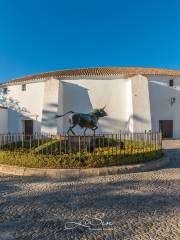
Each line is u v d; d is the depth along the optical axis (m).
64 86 27.17
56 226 4.48
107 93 26.89
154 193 6.31
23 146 10.17
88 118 10.77
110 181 7.53
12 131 29.53
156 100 27.02
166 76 27.25
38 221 4.69
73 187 6.92
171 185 7.05
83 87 27.09
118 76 26.83
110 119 26.55
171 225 4.44
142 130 24.81
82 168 8.38
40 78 28.12
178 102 27.41
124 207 5.34
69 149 9.58
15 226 4.50
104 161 8.66
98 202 5.67
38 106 28.33
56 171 8.16
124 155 9.08
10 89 30.20
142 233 4.15
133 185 7.07
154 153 10.10
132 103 25.19
